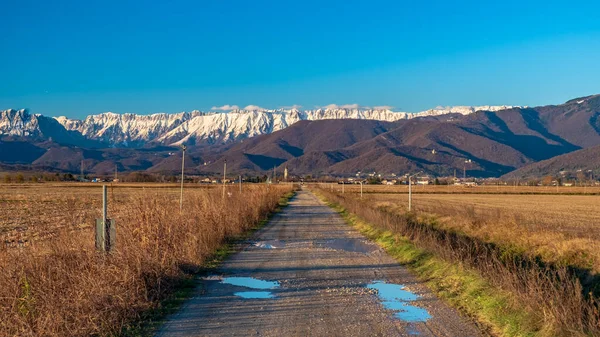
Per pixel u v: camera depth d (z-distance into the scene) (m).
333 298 10.45
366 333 7.96
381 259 16.16
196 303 9.89
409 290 11.27
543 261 15.11
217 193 28.80
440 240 17.39
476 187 129.12
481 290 10.07
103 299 8.41
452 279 11.68
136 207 14.11
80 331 7.48
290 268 14.23
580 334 7.06
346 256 16.84
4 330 7.41
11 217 28.03
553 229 20.81
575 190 112.81
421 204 50.56
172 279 11.19
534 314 7.90
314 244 20.48
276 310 9.41
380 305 9.84
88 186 90.75
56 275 9.18
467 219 24.84
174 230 14.02
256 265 14.69
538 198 79.88
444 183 163.50
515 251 16.94
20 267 8.95
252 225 28.00
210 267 14.15
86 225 14.76
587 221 32.84
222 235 19.34
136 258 10.45
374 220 26.53
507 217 26.72
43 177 126.50
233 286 11.59
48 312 7.61
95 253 10.20
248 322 8.56
